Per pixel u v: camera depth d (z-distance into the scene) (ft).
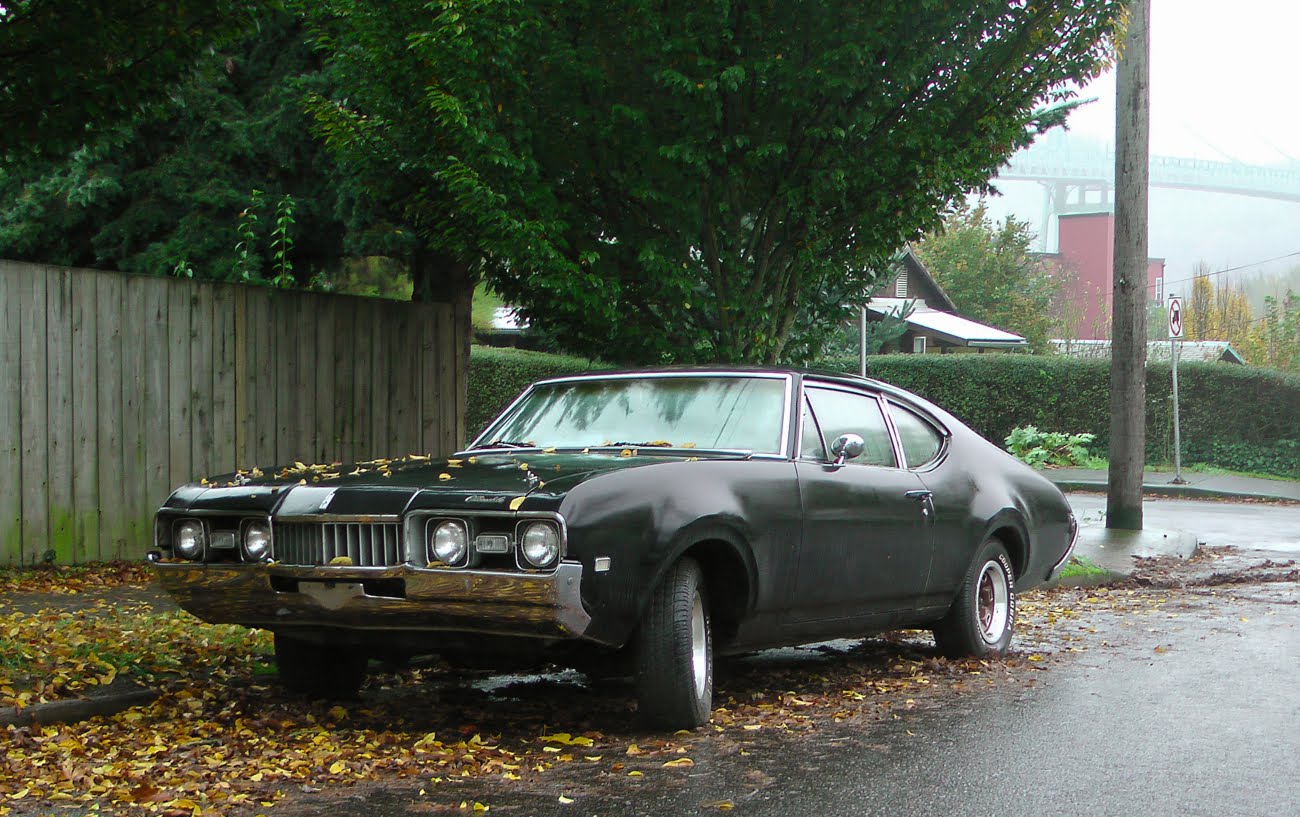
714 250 36.58
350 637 19.74
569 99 34.45
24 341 35.55
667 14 33.09
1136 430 53.06
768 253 37.24
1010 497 27.73
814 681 24.95
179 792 16.63
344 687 22.61
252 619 20.01
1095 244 375.66
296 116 44.01
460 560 18.28
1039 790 16.98
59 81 23.63
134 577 35.55
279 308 41.27
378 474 20.13
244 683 23.68
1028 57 37.22
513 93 33.99
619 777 17.54
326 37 36.70
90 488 36.96
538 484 18.57
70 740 18.90
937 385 100.12
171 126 45.06
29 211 45.44
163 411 38.52
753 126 35.27
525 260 33.58
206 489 20.51
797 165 35.76
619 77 34.58
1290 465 90.68
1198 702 22.79
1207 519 62.13
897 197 36.47
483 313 139.74
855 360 102.47
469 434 98.17
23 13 23.07
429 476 19.63
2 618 28.04
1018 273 209.77
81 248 46.83
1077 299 257.34
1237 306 244.22
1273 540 53.16
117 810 15.84
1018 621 33.01
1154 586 40.42
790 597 21.58
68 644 25.17
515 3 32.50
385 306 44.45
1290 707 22.35
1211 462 92.84
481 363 98.78
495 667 20.74
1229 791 16.96
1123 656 27.71
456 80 32.60
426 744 19.12
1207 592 38.68
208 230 44.16
